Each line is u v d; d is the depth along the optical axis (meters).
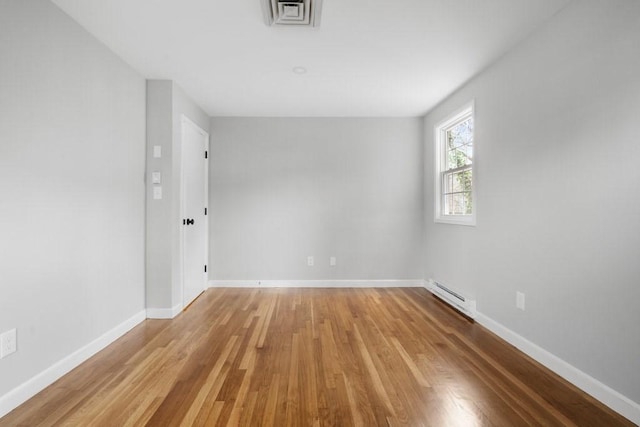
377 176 4.39
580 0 1.89
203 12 2.08
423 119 4.39
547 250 2.15
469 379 1.97
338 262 4.39
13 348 1.70
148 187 3.12
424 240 4.40
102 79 2.45
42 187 1.88
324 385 1.90
